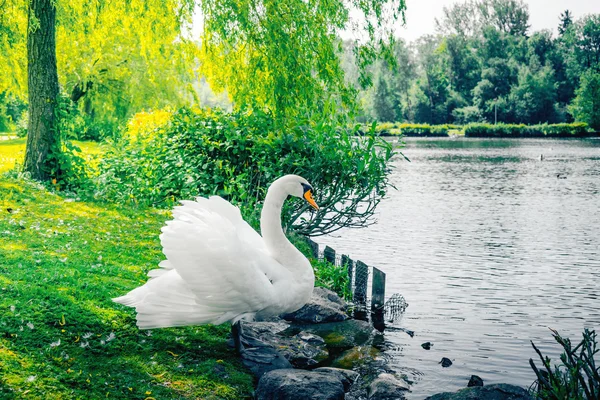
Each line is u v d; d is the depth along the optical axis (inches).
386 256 614.2
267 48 567.2
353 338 338.0
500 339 362.0
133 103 1386.6
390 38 589.6
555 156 2356.1
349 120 507.2
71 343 246.8
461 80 5172.2
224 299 242.7
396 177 1560.0
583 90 4389.8
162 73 1337.4
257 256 257.3
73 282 300.2
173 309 240.8
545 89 4677.7
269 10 563.8
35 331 247.0
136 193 532.1
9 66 757.9
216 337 282.7
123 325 267.4
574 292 482.3
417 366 309.4
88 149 971.9
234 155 476.4
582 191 1240.8
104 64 1369.3
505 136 4323.3
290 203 459.5
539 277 532.4
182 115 529.3
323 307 361.7
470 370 309.3
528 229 791.7
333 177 458.6
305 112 506.6
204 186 469.1
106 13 666.8
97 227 430.0
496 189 1288.1
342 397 247.0
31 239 373.7
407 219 861.8
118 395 222.1
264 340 299.9
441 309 423.2
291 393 239.0
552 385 231.1
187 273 236.1
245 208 444.8
